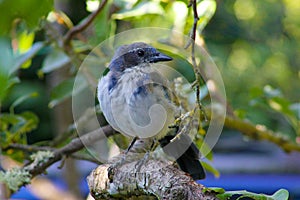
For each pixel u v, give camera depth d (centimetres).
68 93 465
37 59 670
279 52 644
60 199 505
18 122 462
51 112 688
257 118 518
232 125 470
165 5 464
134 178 429
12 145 459
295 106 471
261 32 636
